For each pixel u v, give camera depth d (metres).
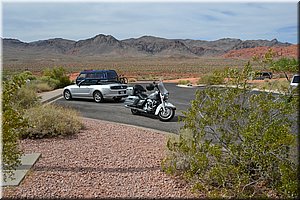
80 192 5.21
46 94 22.16
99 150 7.44
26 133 8.44
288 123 5.02
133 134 9.22
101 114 13.66
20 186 5.38
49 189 5.29
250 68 5.59
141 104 12.92
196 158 5.07
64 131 8.77
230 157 4.98
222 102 5.33
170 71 79.19
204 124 5.31
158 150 7.41
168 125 11.20
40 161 6.62
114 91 18.30
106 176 5.84
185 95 23.03
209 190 5.06
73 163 6.52
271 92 5.34
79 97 19.17
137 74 69.31
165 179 5.68
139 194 5.14
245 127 5.06
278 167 4.80
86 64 111.94
